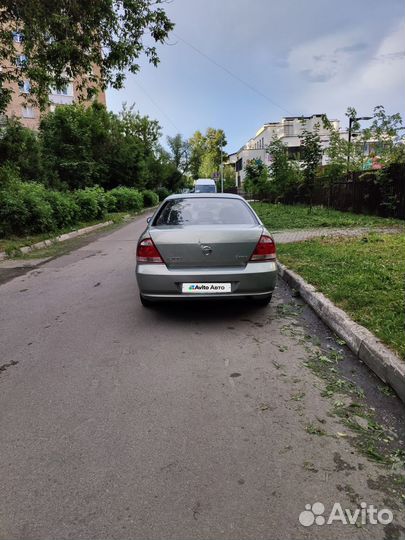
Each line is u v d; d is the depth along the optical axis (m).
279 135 51.91
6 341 4.38
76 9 9.56
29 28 9.70
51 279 7.49
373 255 7.46
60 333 4.57
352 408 2.92
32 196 13.10
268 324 4.68
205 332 4.47
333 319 4.40
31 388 3.31
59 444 2.57
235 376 3.44
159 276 4.53
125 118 46.47
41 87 11.52
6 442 2.61
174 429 2.70
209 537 1.89
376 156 14.38
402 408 2.92
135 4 10.05
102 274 7.73
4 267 8.95
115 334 4.48
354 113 17.89
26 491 2.19
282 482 2.21
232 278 4.52
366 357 3.57
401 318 4.05
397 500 2.09
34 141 22.88
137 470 2.32
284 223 14.14
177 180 65.38
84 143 26.80
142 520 1.98
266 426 2.72
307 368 3.56
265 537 1.88
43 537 1.90
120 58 10.52
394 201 13.25
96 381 3.40
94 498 2.13
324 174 18.78
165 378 3.43
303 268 6.69
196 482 2.22
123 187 30.50
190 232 4.57
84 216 18.30
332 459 2.39
